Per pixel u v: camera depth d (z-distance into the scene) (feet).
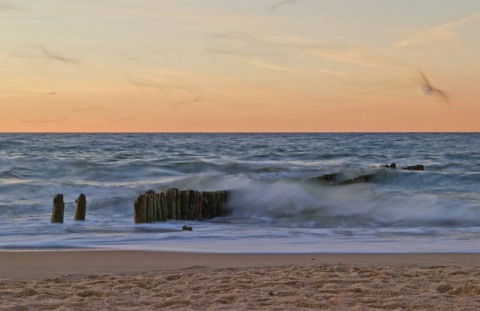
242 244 40.96
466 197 73.92
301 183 76.69
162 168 103.81
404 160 146.92
